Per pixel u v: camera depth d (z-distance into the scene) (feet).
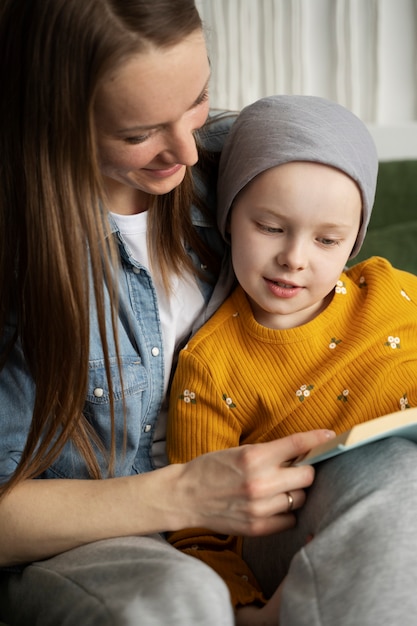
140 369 3.54
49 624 2.89
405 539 2.54
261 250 3.46
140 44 2.74
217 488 2.99
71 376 3.18
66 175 3.03
